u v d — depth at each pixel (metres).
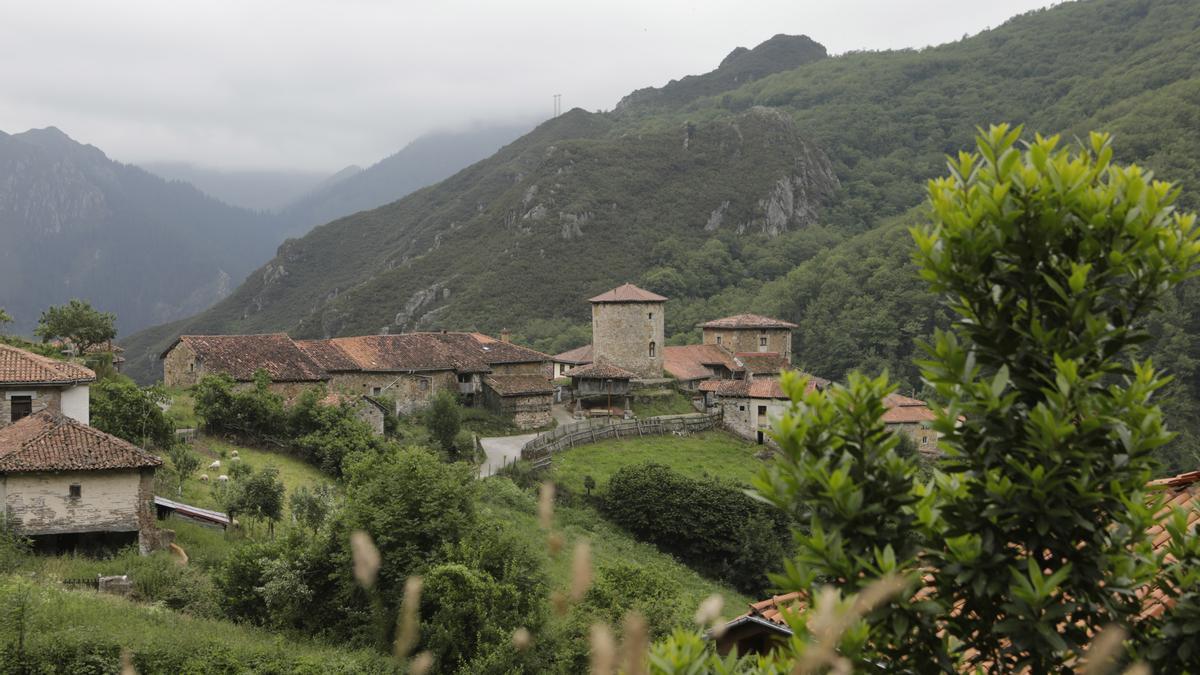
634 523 48.97
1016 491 5.46
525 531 41.03
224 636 24.66
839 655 5.04
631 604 26.30
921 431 63.09
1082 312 5.54
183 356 58.25
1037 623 5.18
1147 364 5.70
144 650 22.12
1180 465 65.38
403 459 30.05
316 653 24.70
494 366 73.75
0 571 26.30
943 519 5.71
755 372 84.31
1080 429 5.43
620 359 80.50
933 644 5.56
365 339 71.06
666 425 69.19
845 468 5.57
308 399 49.88
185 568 29.53
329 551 28.36
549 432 64.94
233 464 40.19
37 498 29.86
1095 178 6.00
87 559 30.03
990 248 5.72
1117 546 5.56
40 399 38.38
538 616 26.36
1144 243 5.65
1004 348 5.83
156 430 42.03
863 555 5.58
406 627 4.59
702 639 5.78
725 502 48.75
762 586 46.53
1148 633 5.57
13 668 20.62
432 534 28.33
